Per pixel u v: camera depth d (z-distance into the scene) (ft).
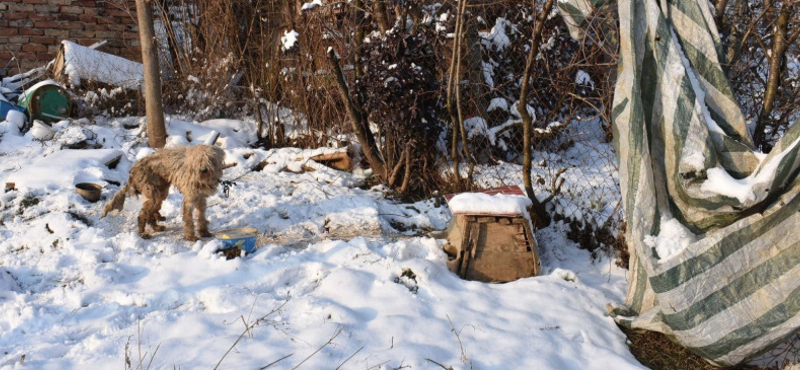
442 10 22.68
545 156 22.72
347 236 18.66
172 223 19.56
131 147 26.04
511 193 18.74
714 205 12.71
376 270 15.58
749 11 17.52
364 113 22.94
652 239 13.03
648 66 13.67
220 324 13.34
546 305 14.65
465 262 16.62
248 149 25.27
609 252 18.38
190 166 17.12
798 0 15.19
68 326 13.33
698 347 12.72
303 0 26.04
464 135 20.47
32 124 27.91
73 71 30.30
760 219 12.61
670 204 13.60
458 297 14.74
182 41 31.91
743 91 17.75
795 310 12.19
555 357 12.72
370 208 20.54
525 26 23.11
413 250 17.08
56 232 18.30
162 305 14.26
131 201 21.12
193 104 30.45
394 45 21.61
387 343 12.77
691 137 12.98
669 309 12.76
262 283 15.17
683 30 13.83
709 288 12.66
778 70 16.15
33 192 21.01
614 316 14.53
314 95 26.14
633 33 13.48
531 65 17.72
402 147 22.34
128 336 12.82
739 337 12.33
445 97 22.33
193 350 12.23
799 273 12.35
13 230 18.81
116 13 35.45
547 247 18.71
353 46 23.73
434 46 22.00
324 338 12.68
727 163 13.25
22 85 31.65
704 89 13.73
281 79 27.94
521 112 18.22
